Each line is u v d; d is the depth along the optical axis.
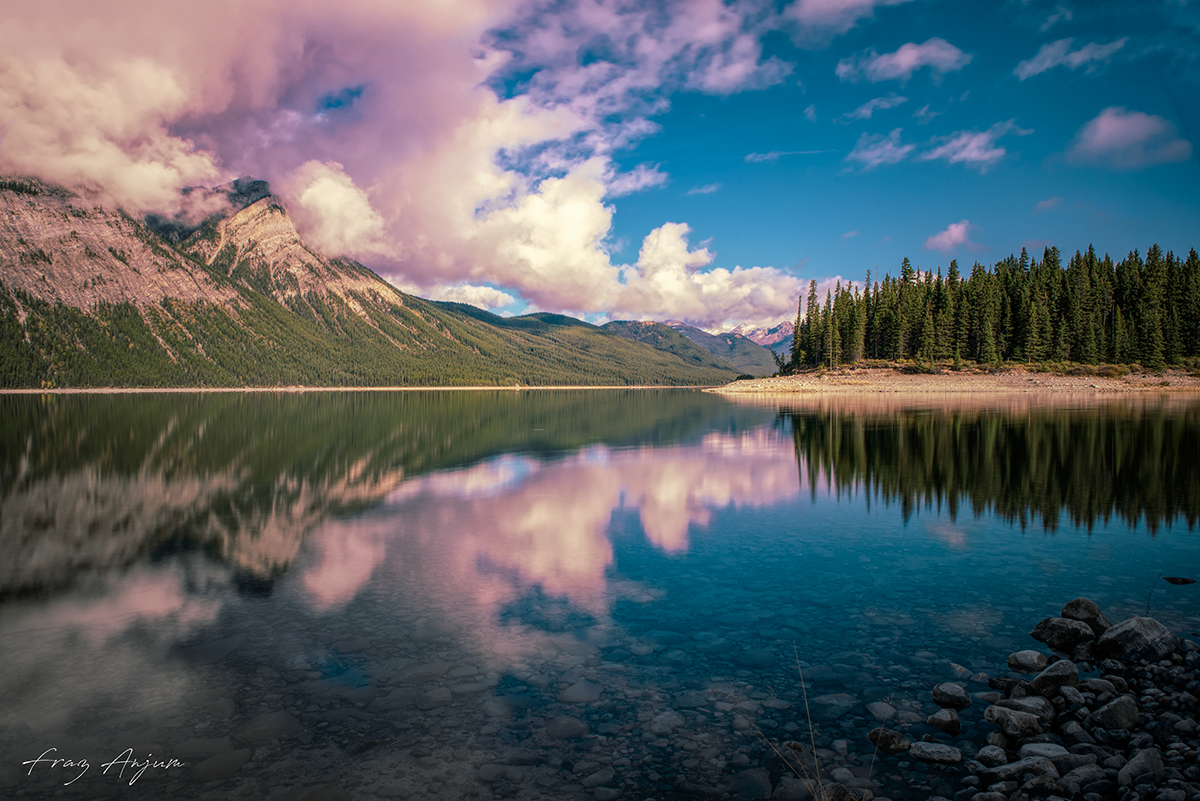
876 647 7.77
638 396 144.88
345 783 5.11
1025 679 6.92
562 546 12.75
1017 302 107.94
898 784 5.14
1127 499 16.34
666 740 5.74
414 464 25.53
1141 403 56.81
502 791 4.98
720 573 10.82
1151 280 100.62
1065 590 9.68
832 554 11.98
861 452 26.89
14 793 5.00
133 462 25.94
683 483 20.53
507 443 34.12
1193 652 7.31
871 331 123.75
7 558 11.85
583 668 7.22
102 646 7.86
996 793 4.96
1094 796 4.98
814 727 5.97
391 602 9.45
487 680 6.93
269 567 11.27
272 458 27.39
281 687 6.77
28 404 90.00
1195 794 4.68
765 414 55.75
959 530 13.63
